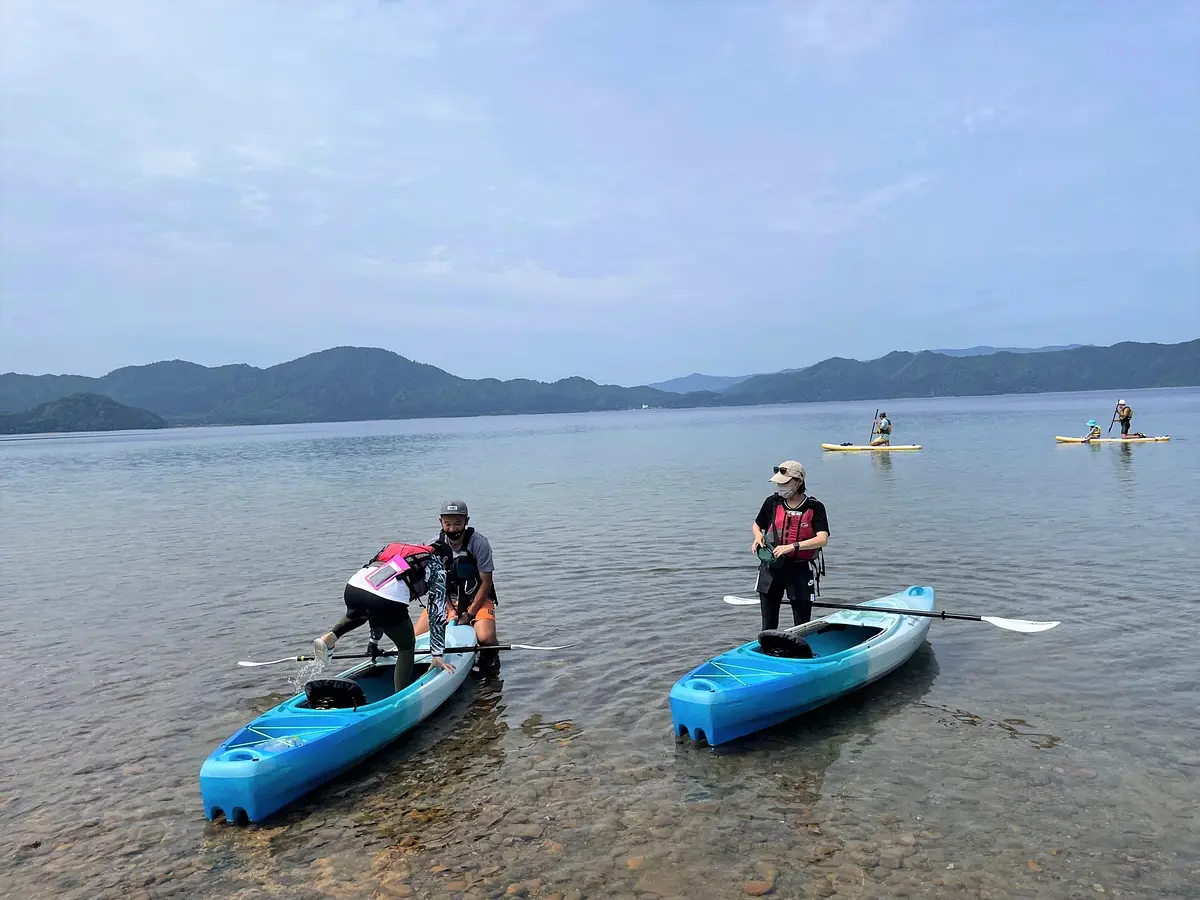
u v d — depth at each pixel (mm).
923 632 9984
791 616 11906
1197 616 10750
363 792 6984
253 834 6379
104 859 6082
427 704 8344
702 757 7348
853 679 8508
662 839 5953
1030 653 9680
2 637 12602
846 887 5242
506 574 15594
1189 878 5207
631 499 27500
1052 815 6039
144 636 12367
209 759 6637
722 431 96875
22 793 7230
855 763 7070
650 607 12586
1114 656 9383
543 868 5648
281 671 10445
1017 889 5152
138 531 24453
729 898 5180
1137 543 15773
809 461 41562
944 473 32000
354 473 47000
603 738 7852
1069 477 28438
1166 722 7551
